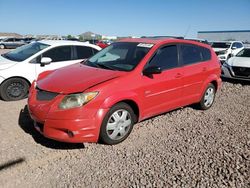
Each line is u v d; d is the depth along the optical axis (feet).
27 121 18.30
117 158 13.93
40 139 15.74
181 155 14.38
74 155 14.17
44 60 23.31
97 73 15.92
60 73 16.62
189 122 19.31
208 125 18.83
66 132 13.91
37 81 16.57
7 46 127.03
